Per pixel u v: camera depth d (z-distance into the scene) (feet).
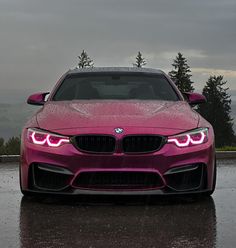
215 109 323.57
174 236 13.70
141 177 16.21
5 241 13.24
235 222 15.16
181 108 18.81
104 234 13.84
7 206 17.08
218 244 13.03
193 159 16.51
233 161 31.50
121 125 16.42
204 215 15.90
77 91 21.11
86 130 16.33
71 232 14.03
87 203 17.26
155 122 16.79
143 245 12.92
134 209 16.46
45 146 16.53
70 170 16.21
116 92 21.01
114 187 16.17
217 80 329.93
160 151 16.17
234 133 328.90
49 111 18.31
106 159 16.05
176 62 308.60
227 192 19.79
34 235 13.78
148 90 21.29
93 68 23.81
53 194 16.62
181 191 16.46
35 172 16.76
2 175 24.58
